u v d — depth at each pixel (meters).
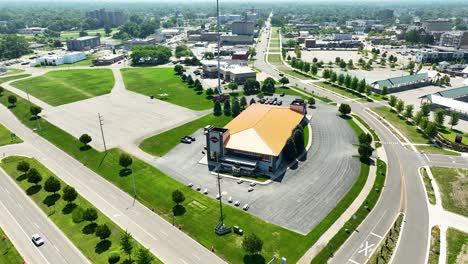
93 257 79.06
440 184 108.06
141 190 106.38
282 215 92.75
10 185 110.81
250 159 118.44
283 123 137.25
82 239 85.19
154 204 99.19
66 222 91.81
